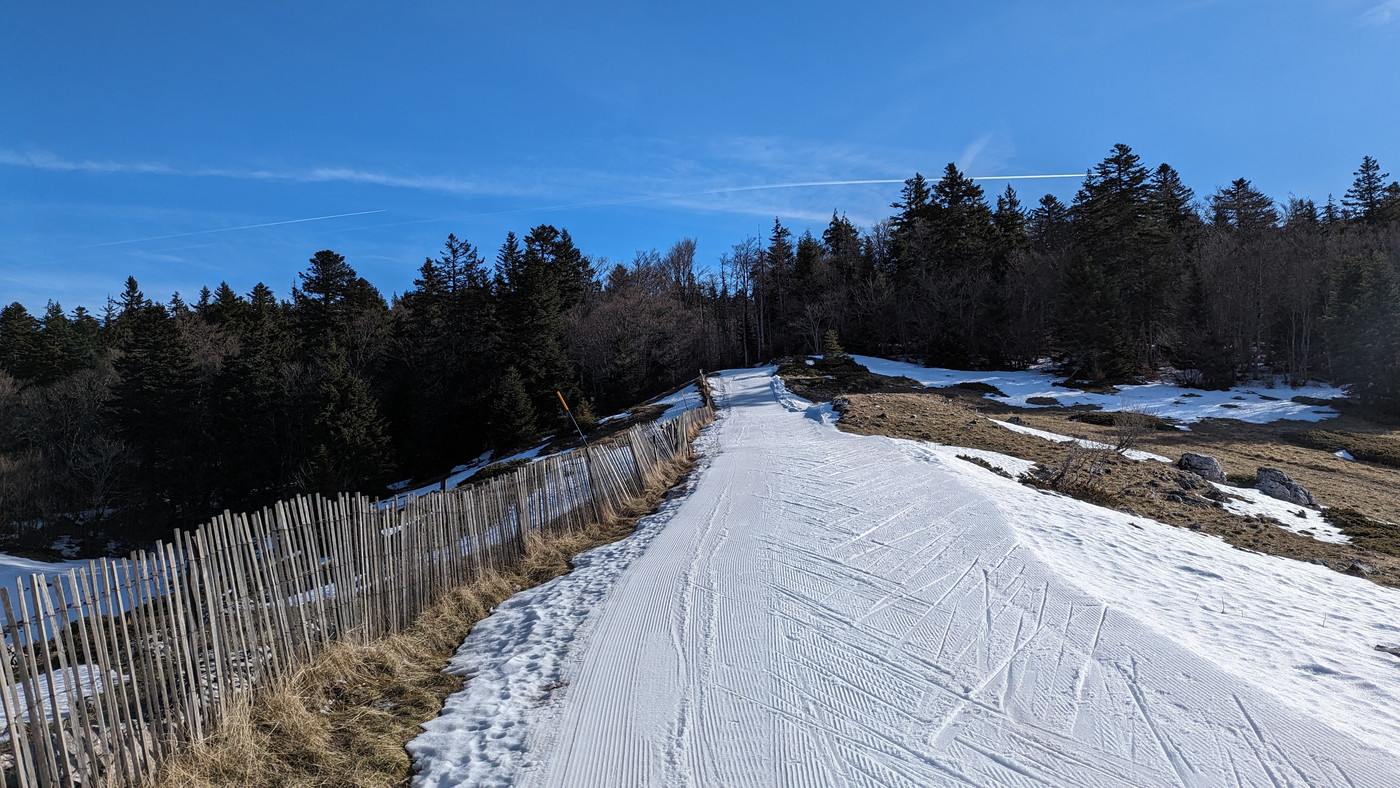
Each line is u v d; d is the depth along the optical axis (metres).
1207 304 50.31
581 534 12.22
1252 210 68.81
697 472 17.52
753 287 82.38
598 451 14.06
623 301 65.12
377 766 5.23
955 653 6.81
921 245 67.81
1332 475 26.50
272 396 45.44
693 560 10.00
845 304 69.94
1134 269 55.56
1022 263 61.06
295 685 6.13
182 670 5.12
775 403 35.66
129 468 43.44
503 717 5.86
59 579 4.37
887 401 34.62
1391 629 8.74
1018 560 9.70
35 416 47.12
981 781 4.73
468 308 58.94
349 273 61.66
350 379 44.22
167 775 4.81
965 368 57.62
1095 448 23.00
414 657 7.34
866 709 5.73
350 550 7.18
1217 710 5.70
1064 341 52.50
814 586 8.74
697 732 5.43
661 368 67.31
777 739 5.30
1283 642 7.73
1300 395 43.19
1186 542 12.92
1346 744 5.19
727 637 7.26
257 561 6.05
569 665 6.79
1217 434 34.59
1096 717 5.59
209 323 68.00
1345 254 49.28
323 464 39.34
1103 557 10.75
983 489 14.48
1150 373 52.44
